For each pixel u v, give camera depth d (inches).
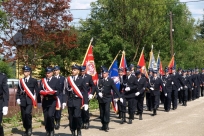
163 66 1254.9
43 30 716.0
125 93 517.3
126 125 496.1
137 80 540.1
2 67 1056.8
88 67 558.3
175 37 1662.2
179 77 767.1
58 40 752.3
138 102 551.2
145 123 513.0
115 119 558.6
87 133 431.2
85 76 432.8
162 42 1315.2
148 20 1198.3
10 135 419.2
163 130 446.0
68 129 464.1
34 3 719.1
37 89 411.2
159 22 1256.2
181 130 444.8
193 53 1765.5
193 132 430.0
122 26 1214.9
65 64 1096.8
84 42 1284.4
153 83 617.0
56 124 463.2
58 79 402.3
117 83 563.8
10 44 723.4
